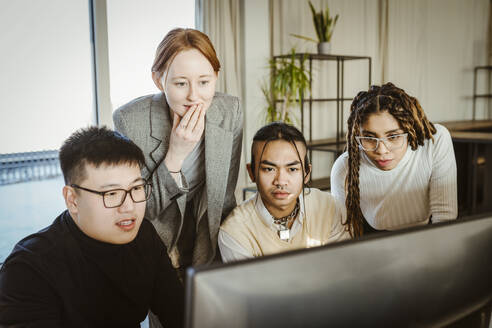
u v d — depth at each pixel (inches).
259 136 41.1
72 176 32.3
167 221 50.6
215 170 48.6
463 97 273.6
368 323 16.7
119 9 131.0
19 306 30.8
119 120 48.1
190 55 39.5
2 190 113.4
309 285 15.6
